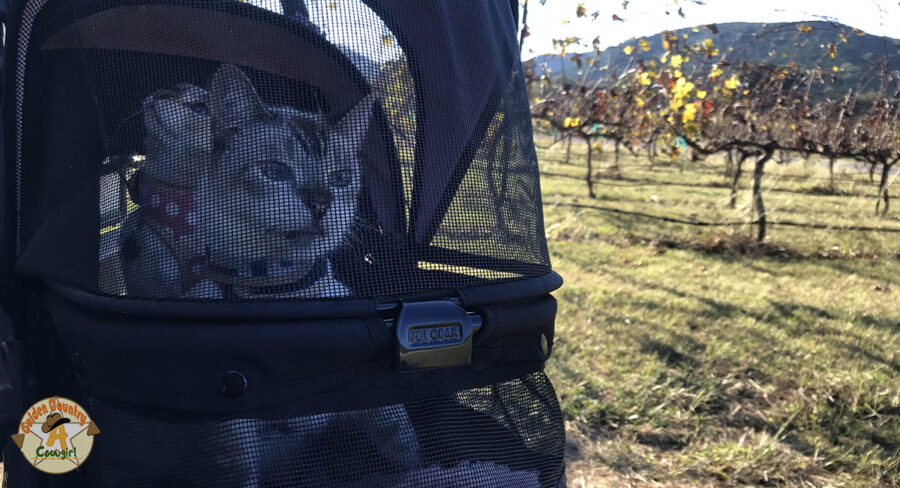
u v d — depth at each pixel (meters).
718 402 4.55
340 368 1.25
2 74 1.58
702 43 7.96
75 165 1.45
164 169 1.30
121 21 1.34
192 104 1.30
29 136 1.58
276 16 1.33
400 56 1.44
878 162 12.57
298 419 1.24
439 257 1.43
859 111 10.73
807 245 10.62
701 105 9.22
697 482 3.63
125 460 1.31
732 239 10.78
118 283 1.31
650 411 4.33
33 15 1.48
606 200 15.12
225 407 1.20
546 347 1.56
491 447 1.40
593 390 4.59
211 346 1.19
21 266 1.49
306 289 1.28
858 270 9.05
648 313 6.44
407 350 1.25
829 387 4.75
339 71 1.36
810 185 18.39
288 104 1.37
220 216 1.26
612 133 11.52
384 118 1.42
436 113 1.48
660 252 9.82
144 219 1.32
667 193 16.73
